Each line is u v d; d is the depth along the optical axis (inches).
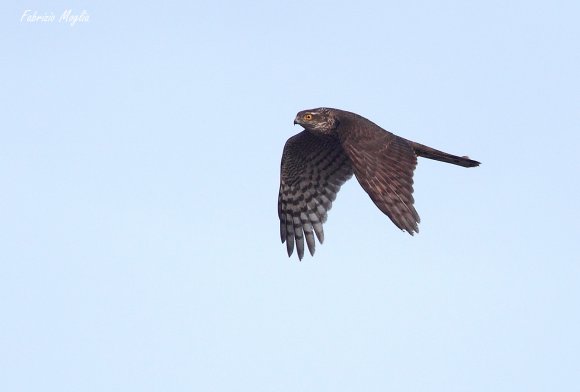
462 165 677.3
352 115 672.4
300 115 687.1
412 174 621.0
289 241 758.5
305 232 753.0
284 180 751.7
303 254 754.2
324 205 747.4
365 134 631.8
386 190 616.7
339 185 741.9
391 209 613.0
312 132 695.1
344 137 631.8
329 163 737.0
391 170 621.6
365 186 617.6
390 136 634.2
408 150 630.5
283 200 756.6
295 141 732.0
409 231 609.0
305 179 746.8
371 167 622.2
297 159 741.9
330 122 684.7
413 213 612.1
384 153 626.5
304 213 753.0
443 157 673.6
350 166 735.1
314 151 734.5
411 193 616.4
